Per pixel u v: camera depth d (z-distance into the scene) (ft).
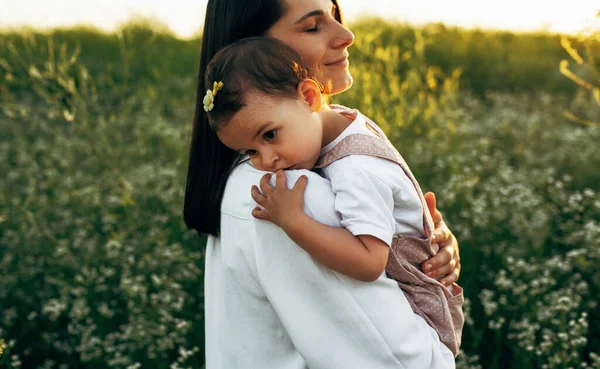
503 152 21.07
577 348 10.64
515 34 35.37
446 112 20.92
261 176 5.54
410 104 20.80
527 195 15.03
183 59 29.76
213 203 6.01
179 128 21.34
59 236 16.83
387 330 5.13
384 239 5.01
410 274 5.66
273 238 5.26
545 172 17.43
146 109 22.53
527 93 29.99
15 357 10.46
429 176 18.28
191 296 13.84
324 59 6.06
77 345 13.47
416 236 5.74
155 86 26.43
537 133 22.29
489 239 14.90
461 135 20.18
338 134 5.65
